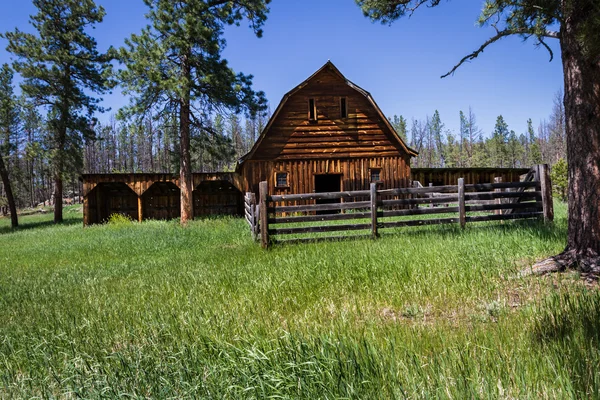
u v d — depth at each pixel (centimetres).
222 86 1983
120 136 8650
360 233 1070
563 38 581
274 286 552
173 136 2225
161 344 371
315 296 511
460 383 246
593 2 515
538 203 1029
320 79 2183
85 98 3247
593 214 529
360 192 984
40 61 2988
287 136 2161
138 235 1502
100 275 823
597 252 524
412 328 361
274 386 266
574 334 296
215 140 2252
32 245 1552
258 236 1059
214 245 1165
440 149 11175
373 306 464
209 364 305
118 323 461
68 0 3016
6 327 484
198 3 1894
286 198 955
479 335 327
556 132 8288
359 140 2195
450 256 639
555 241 691
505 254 639
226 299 522
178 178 2403
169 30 1878
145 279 727
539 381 250
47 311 543
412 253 684
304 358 293
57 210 3219
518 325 349
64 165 3167
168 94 1917
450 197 1013
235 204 2733
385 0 830
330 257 704
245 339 350
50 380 329
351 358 287
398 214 999
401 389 236
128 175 2345
